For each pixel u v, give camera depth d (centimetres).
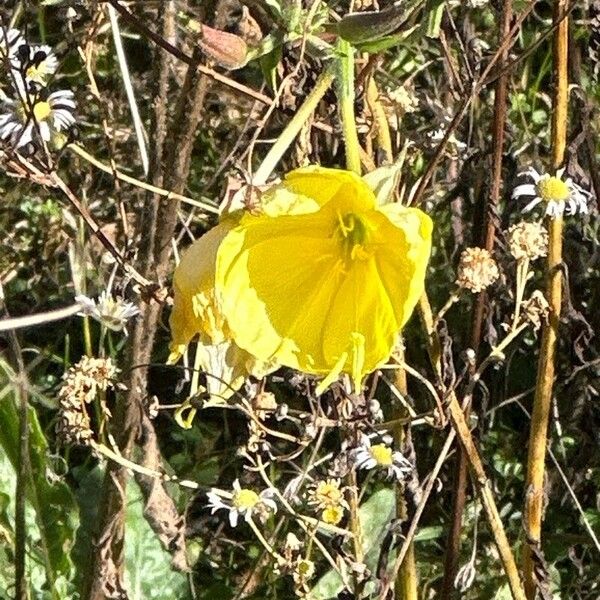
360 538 42
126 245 38
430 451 47
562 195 40
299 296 30
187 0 43
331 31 33
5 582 44
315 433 41
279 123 45
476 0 41
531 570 41
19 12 45
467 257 38
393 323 29
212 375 32
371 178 30
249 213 29
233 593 47
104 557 40
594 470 48
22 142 36
